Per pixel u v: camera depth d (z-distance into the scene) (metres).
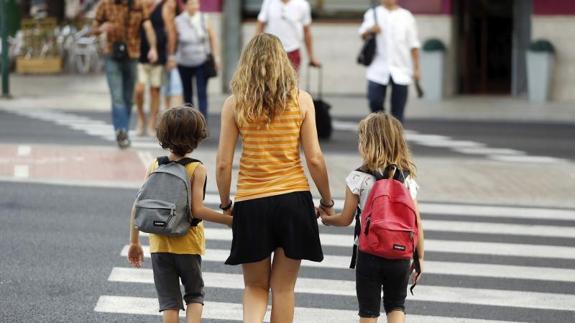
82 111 55.09
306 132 16.48
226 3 65.12
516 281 23.27
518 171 37.56
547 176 36.72
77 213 29.19
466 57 65.75
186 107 17.08
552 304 21.52
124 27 39.25
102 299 21.11
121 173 35.28
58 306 20.55
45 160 37.62
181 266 16.97
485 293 22.23
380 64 39.09
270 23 40.88
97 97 61.72
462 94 65.62
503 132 48.97
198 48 42.81
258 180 16.31
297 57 41.00
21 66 74.62
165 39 43.12
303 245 16.27
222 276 23.17
